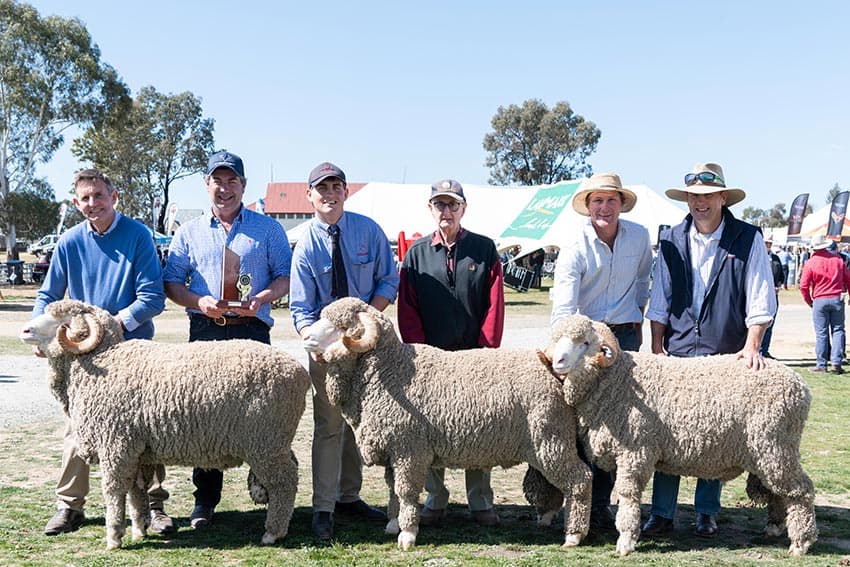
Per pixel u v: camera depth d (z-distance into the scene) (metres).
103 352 4.93
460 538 5.16
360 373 4.98
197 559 4.67
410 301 5.68
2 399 10.13
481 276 5.52
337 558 4.68
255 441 4.77
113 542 4.87
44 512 5.58
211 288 5.58
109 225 5.42
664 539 5.16
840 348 13.27
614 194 5.46
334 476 5.30
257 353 4.88
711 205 5.39
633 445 4.79
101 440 4.80
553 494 5.33
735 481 6.72
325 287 5.52
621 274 5.64
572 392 4.83
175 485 6.52
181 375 4.75
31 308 25.67
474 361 5.00
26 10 41.56
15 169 44.00
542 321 21.61
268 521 4.92
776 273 16.94
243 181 5.68
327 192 5.42
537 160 81.69
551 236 27.89
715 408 4.73
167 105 70.94
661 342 5.75
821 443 7.93
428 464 4.95
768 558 4.72
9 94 41.59
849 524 5.39
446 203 5.46
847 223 34.22
